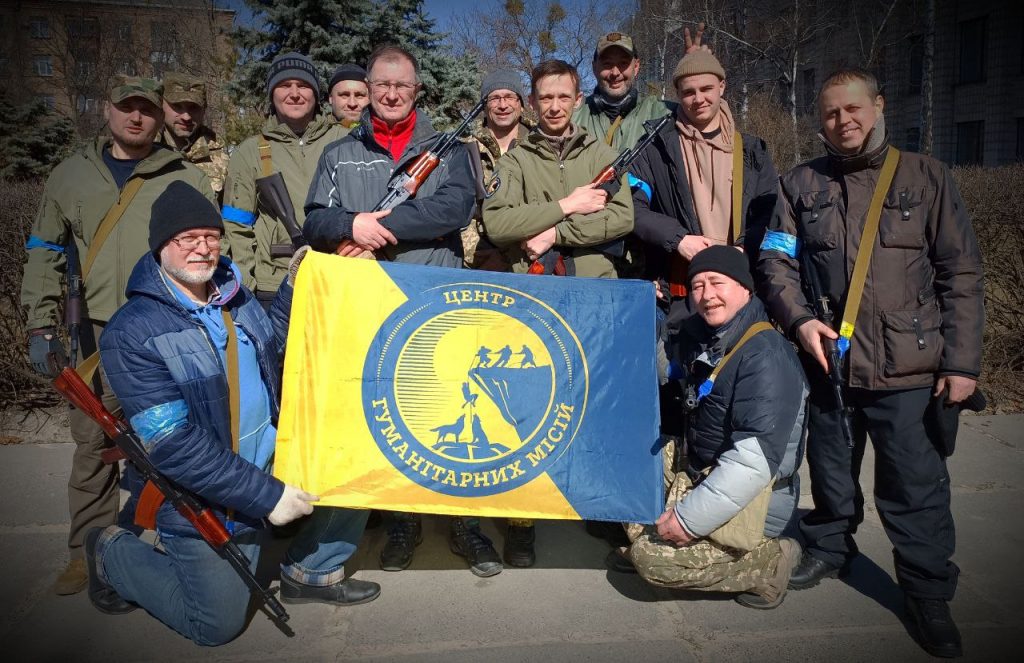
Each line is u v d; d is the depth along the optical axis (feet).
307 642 9.64
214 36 76.84
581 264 12.53
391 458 9.84
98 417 9.14
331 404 9.82
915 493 9.93
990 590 10.90
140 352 8.77
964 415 18.03
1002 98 84.12
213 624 9.34
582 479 10.11
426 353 10.12
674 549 10.08
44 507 13.33
